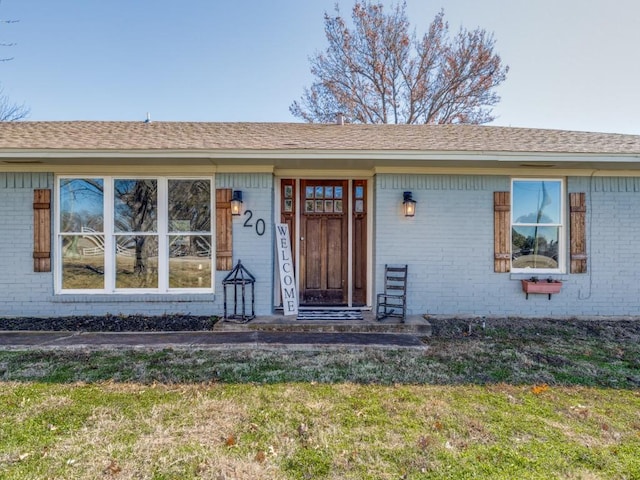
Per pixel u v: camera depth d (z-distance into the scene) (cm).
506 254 630
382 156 557
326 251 689
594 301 634
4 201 604
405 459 240
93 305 612
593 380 372
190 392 336
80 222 618
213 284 622
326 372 387
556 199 646
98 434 266
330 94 1677
